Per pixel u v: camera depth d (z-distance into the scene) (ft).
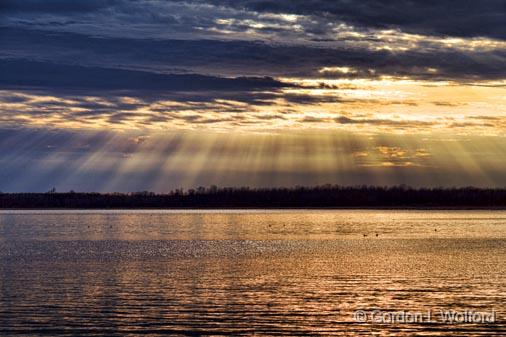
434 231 563.48
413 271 258.16
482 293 201.05
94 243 424.05
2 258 318.04
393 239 460.14
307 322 162.20
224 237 485.56
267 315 168.66
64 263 291.58
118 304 181.98
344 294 199.52
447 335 150.92
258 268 269.44
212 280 230.68
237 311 173.17
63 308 176.35
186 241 442.50
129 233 541.75
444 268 269.03
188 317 166.40
